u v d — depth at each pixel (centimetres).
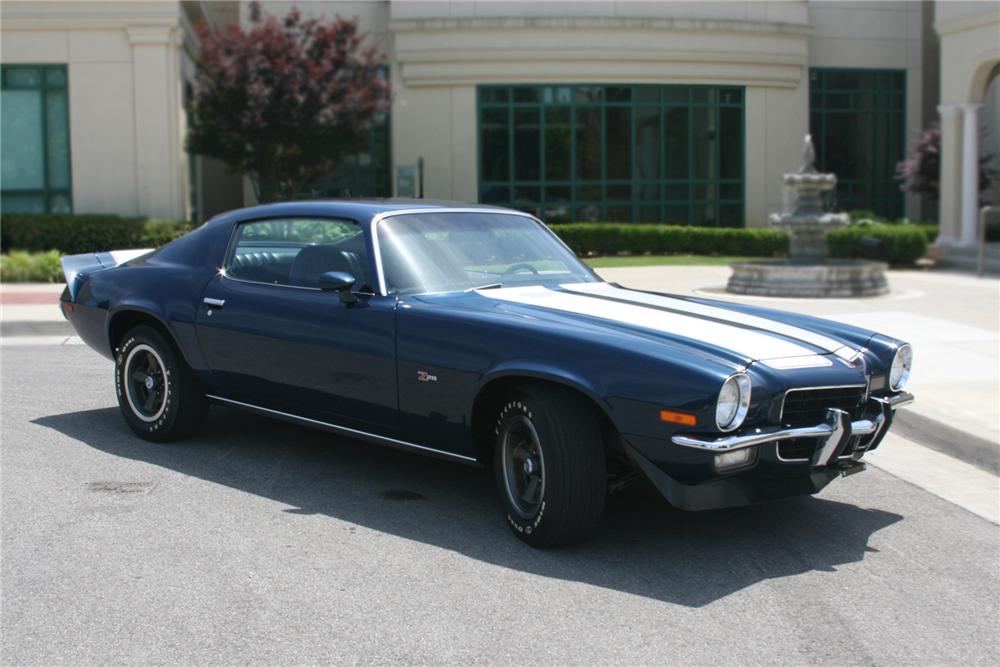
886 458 627
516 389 442
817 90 2541
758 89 2398
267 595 386
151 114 1888
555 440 421
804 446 430
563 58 2280
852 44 2548
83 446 598
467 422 459
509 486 450
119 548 432
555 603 383
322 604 378
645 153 2352
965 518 505
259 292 549
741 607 384
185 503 495
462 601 383
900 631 367
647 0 2333
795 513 506
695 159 2381
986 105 2509
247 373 553
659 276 1659
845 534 475
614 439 439
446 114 2283
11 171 1894
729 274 1692
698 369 400
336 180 2339
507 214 580
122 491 512
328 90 1861
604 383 414
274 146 1894
